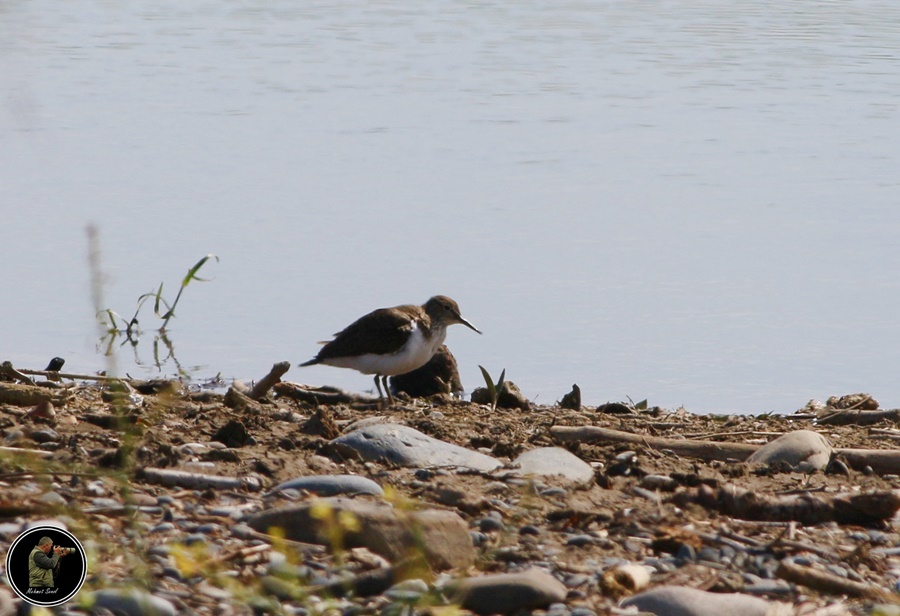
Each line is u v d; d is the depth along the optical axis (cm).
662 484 900
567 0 6009
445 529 699
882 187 2462
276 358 1582
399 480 862
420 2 5991
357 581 634
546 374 1541
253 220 2173
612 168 2636
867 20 5103
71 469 686
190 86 3603
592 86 3747
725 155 2767
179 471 835
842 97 3516
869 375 1537
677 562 724
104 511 722
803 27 4950
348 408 1240
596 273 1923
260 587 625
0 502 700
